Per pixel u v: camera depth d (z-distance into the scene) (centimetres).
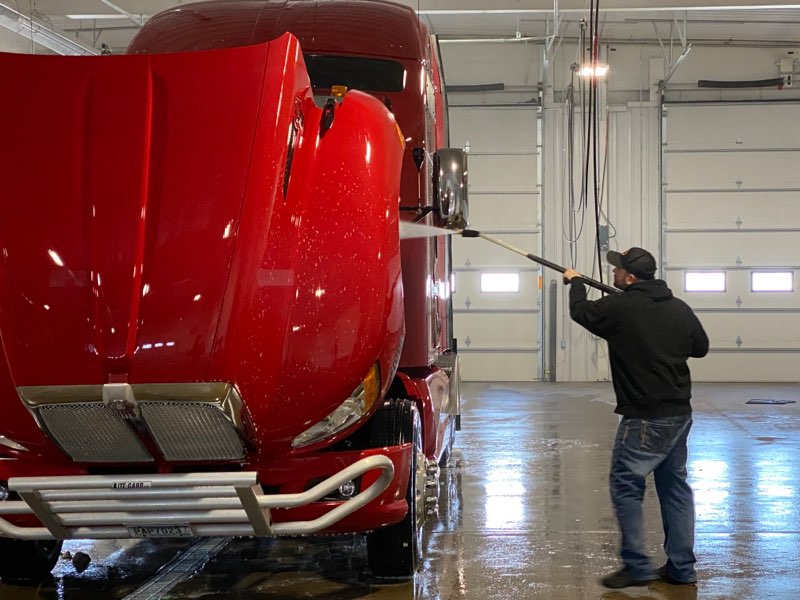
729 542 484
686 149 1511
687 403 405
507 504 579
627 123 1514
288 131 348
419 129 479
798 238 1503
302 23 501
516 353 1535
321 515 363
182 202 334
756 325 1512
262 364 328
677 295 1518
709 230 1515
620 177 1517
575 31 1485
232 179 336
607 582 405
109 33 1386
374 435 396
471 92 1527
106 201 334
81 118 346
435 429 492
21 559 416
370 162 372
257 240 331
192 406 324
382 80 486
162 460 344
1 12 1005
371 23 502
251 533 348
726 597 389
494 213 1534
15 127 346
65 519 345
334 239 352
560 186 1523
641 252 419
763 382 1503
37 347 326
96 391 322
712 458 758
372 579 417
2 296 331
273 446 350
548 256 1527
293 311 337
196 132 342
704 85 1500
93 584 417
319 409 347
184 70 353
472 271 1541
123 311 323
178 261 328
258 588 405
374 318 354
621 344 402
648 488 638
